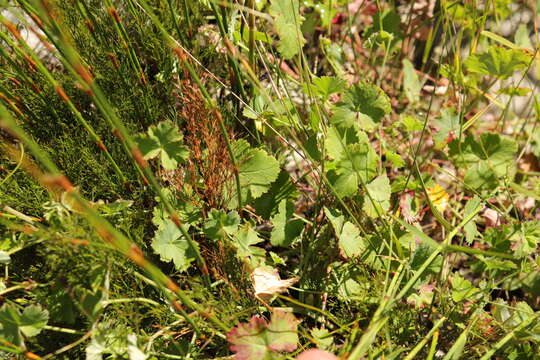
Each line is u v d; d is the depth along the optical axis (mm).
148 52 706
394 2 897
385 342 596
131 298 586
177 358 590
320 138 673
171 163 612
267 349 559
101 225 502
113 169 644
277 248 706
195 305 556
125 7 712
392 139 788
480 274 714
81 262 545
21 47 666
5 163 644
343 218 633
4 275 614
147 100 667
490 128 833
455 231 618
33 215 624
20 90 666
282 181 667
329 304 641
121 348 567
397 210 680
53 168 488
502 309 627
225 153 628
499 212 691
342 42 812
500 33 893
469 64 734
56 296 577
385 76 865
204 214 628
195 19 716
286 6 659
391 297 585
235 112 702
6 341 545
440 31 895
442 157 801
